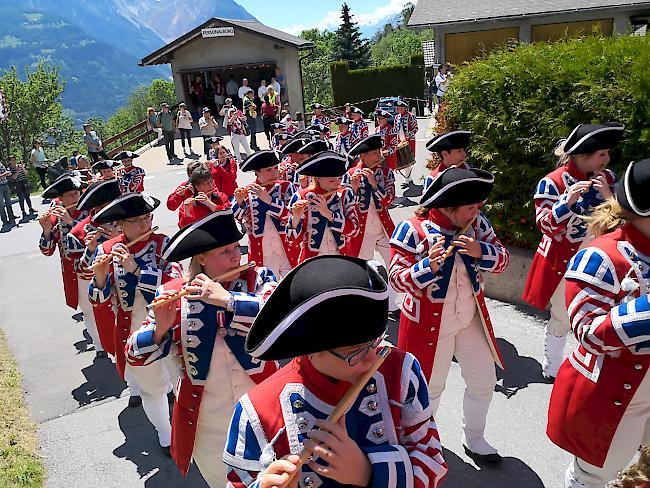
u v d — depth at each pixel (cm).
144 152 2436
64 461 488
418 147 1683
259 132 2570
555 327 511
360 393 195
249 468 193
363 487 183
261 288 326
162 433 481
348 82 3594
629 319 266
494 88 671
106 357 686
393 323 673
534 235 662
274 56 2911
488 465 427
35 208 1775
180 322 319
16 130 4072
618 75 562
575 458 331
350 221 640
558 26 2220
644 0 2039
